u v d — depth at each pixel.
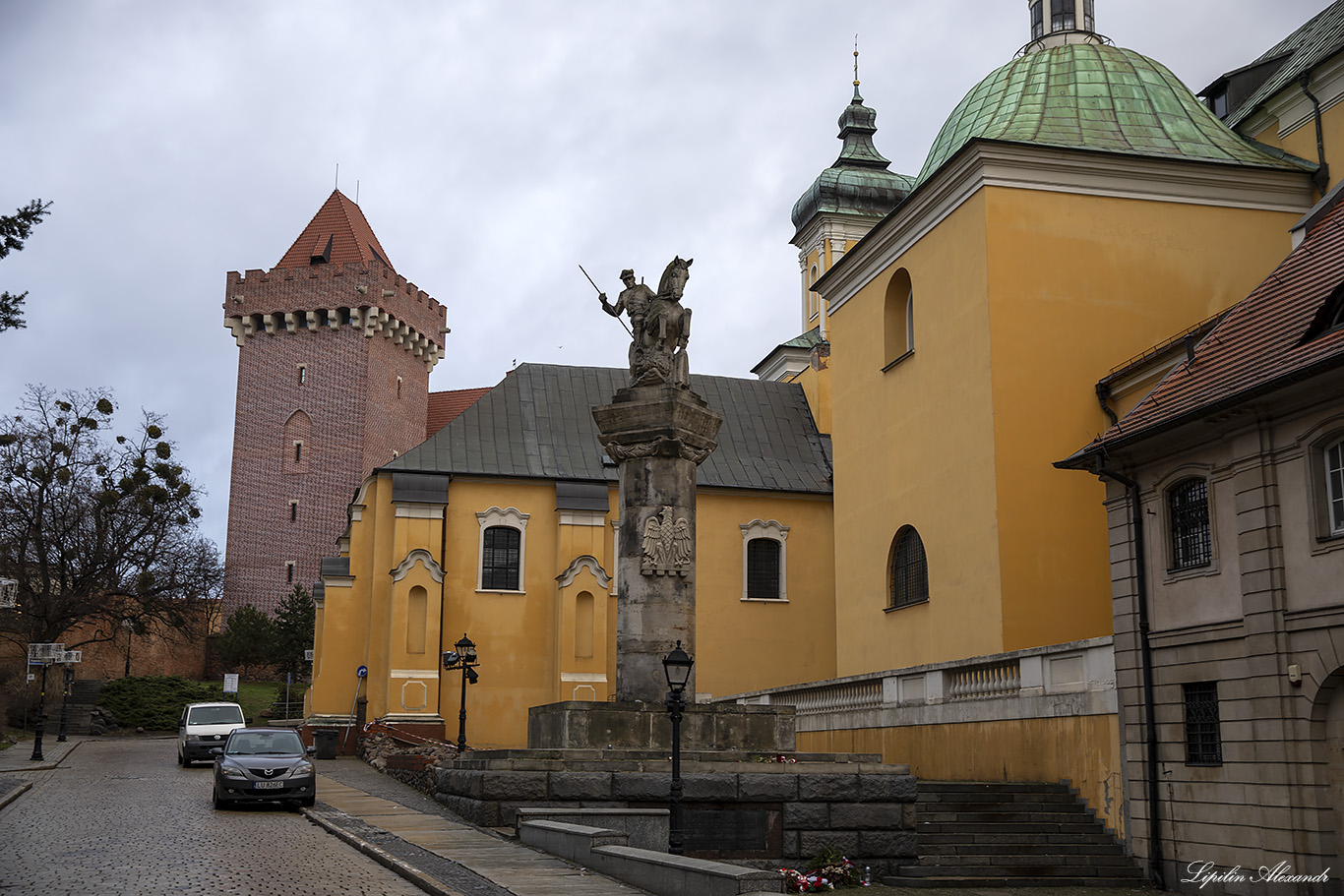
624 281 25.59
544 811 19.77
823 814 20.73
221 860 17.58
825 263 63.97
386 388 92.94
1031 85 35.94
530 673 46.41
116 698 61.16
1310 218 25.42
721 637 48.75
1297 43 37.25
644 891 14.98
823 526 50.84
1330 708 18.92
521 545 47.44
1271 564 19.77
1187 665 21.44
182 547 71.00
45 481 65.38
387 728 43.09
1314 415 19.28
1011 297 31.27
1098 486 30.52
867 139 66.56
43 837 20.36
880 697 30.55
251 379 93.19
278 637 80.56
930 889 19.89
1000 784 23.77
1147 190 32.50
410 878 15.78
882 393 37.34
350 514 48.03
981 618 30.50
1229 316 23.67
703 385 55.56
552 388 52.41
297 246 96.62
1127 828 22.16
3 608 62.22
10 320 20.02
